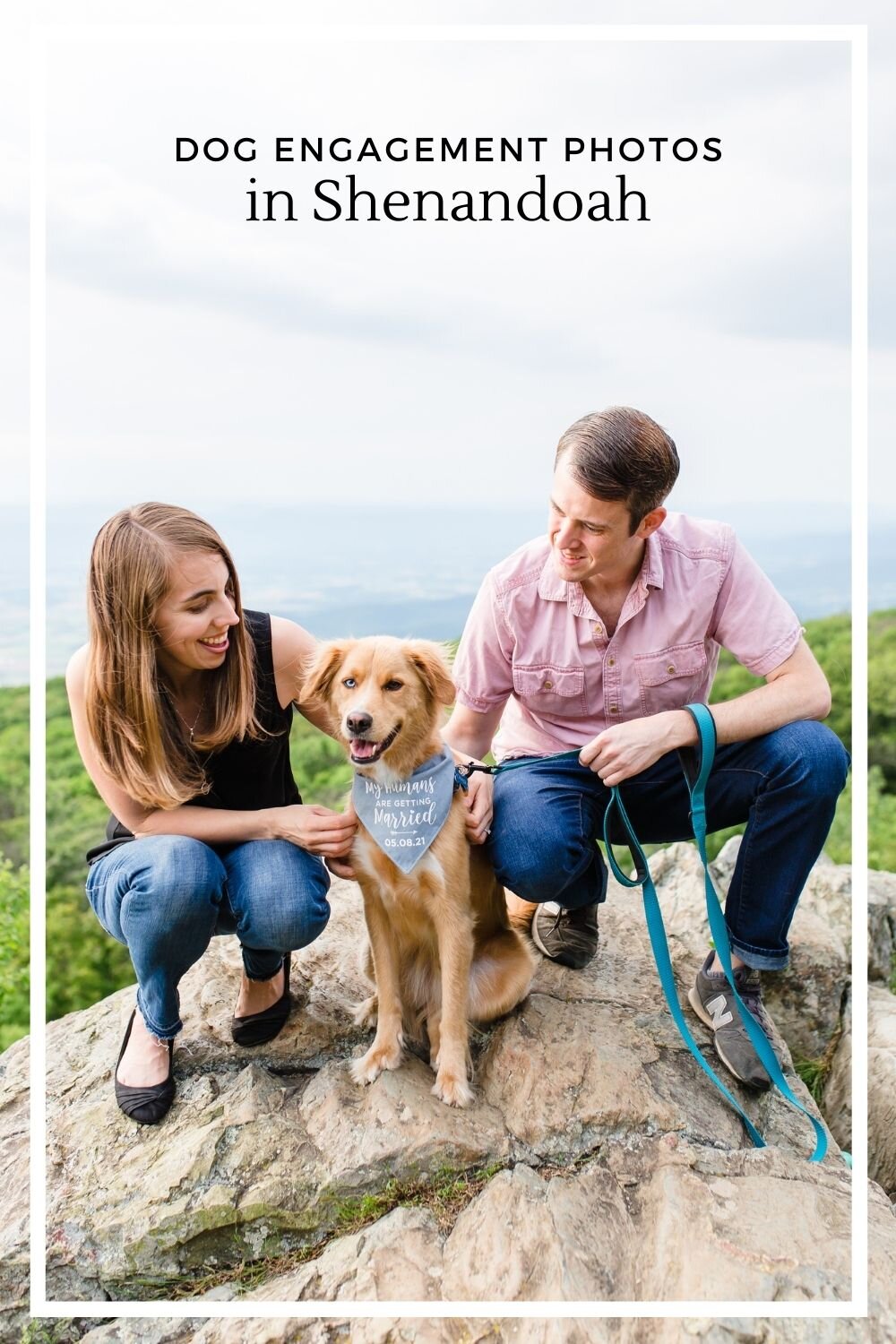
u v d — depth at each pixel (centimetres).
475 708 286
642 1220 221
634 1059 255
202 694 246
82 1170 238
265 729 253
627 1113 239
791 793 251
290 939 241
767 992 329
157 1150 239
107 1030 287
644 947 316
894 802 909
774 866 258
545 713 281
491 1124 241
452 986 252
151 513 227
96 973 987
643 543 259
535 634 270
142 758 234
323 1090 248
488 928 273
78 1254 224
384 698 244
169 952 236
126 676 227
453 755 269
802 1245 208
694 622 263
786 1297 198
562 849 255
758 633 262
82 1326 218
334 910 337
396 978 265
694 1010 279
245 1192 226
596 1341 195
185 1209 224
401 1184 230
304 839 248
